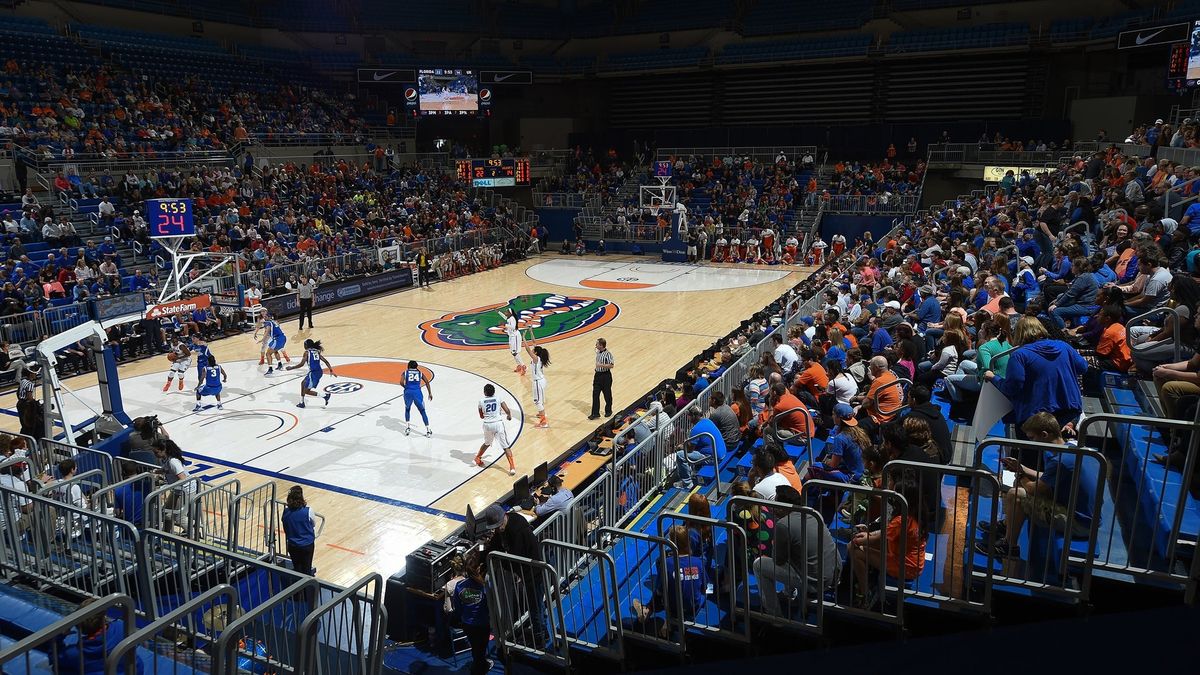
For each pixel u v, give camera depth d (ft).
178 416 50.57
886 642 15.66
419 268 96.27
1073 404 19.52
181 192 89.76
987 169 105.19
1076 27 107.65
